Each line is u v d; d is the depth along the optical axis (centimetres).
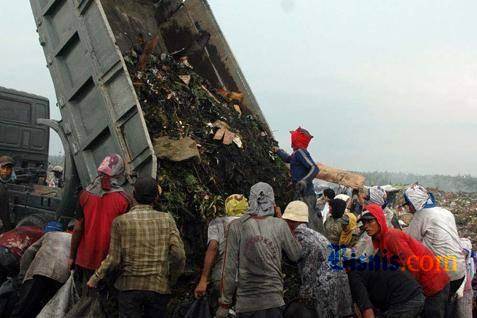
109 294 440
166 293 412
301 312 428
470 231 1348
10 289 501
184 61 695
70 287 455
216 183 524
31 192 640
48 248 488
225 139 563
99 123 509
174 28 748
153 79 565
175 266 416
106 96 498
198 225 483
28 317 475
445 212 525
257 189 410
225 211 487
